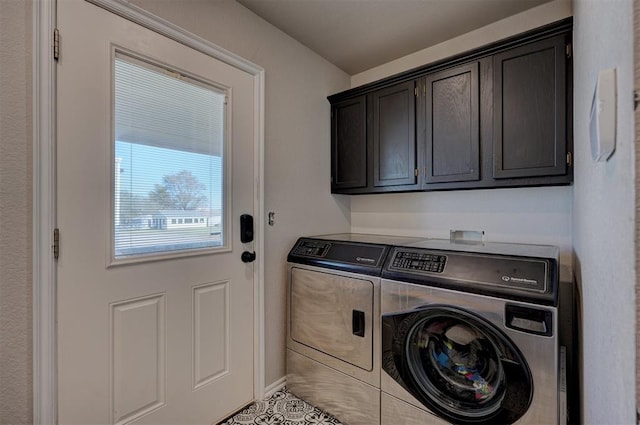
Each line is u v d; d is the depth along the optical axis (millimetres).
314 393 1797
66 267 1149
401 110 2020
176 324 1485
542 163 1505
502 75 1618
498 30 1918
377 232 2490
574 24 1332
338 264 1710
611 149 412
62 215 1139
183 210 1530
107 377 1254
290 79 2090
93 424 1213
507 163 1607
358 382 1593
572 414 1371
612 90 406
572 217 1604
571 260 1664
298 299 1912
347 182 2322
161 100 1436
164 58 1439
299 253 1963
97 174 1230
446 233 2135
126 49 1310
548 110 1488
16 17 1046
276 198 1994
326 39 2119
